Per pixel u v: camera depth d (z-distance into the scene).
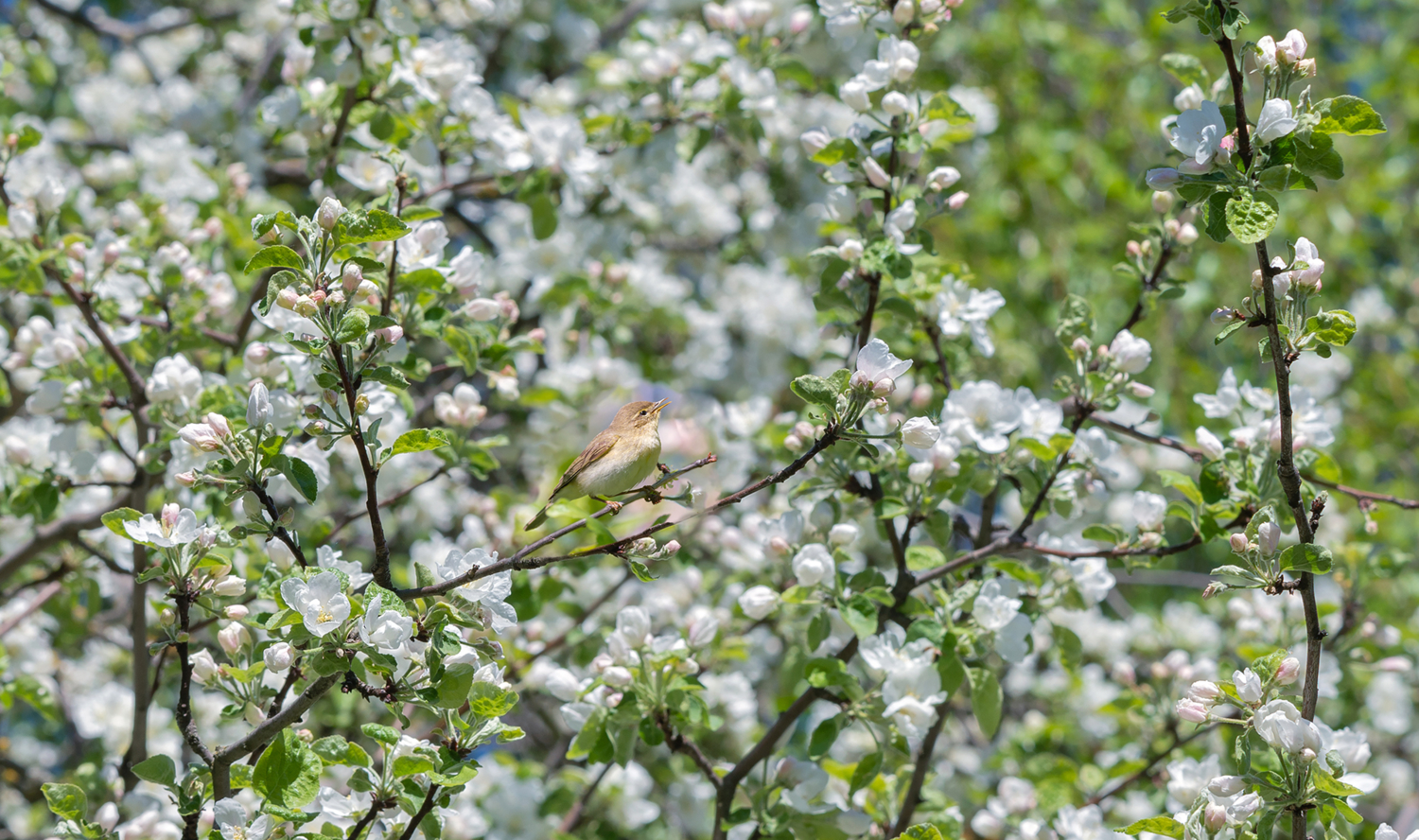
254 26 10.05
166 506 3.57
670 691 4.65
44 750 8.62
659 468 4.29
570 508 4.21
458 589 3.60
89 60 11.05
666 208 8.59
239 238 6.29
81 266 5.28
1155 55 11.38
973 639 4.74
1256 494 4.65
